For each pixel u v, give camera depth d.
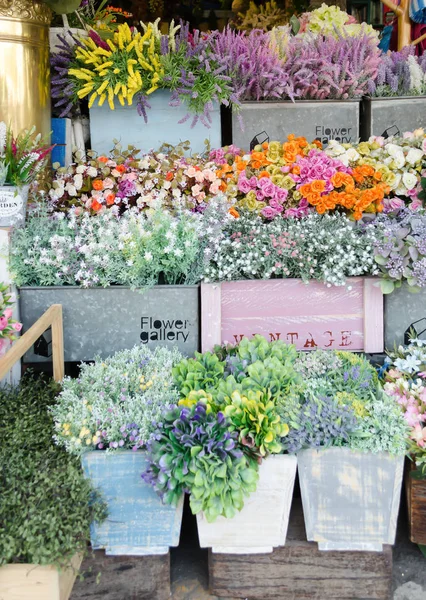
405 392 2.25
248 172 2.83
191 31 5.21
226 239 2.59
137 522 2.06
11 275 2.43
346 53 3.16
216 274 2.52
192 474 1.96
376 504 2.08
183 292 2.52
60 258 2.42
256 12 4.73
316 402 2.11
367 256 2.53
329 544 2.09
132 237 2.44
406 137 2.96
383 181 2.79
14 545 1.76
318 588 2.11
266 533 2.07
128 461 2.04
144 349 2.41
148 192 2.72
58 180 2.71
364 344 2.58
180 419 2.00
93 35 2.92
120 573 2.07
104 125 3.00
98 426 2.06
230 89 2.91
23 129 2.64
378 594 2.11
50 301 2.51
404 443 2.05
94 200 2.62
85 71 2.88
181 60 2.92
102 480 2.04
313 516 2.09
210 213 2.57
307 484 2.08
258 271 2.58
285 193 2.73
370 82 3.11
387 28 4.00
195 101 2.93
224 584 2.11
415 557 2.31
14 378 2.50
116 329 2.54
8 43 2.71
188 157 2.99
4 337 2.02
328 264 2.52
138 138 3.02
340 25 3.55
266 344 2.39
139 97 2.93
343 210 2.79
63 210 2.71
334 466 2.07
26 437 2.10
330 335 2.59
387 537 2.09
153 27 2.96
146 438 2.03
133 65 2.89
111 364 2.36
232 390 2.15
